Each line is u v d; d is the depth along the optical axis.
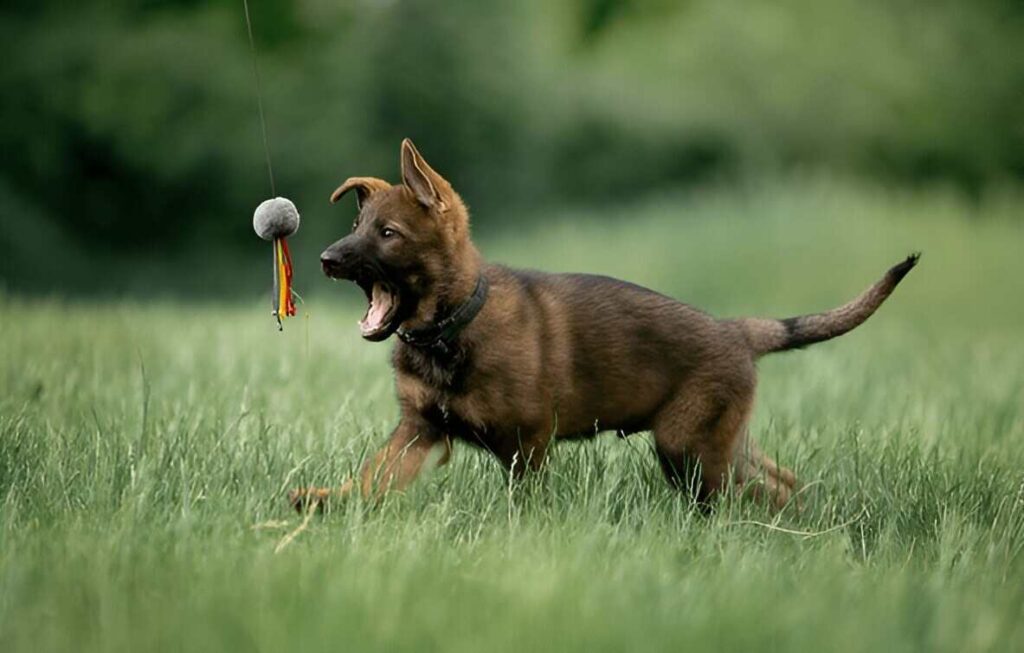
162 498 8.05
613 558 7.09
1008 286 32.97
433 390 8.55
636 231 38.72
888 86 53.69
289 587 6.05
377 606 5.84
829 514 8.71
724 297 33.19
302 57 50.38
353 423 9.92
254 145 47.69
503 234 47.03
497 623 5.71
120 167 46.75
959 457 9.91
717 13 55.19
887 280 9.28
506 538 7.48
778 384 14.20
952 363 16.66
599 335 8.91
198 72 47.34
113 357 13.06
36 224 44.81
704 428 9.09
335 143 48.66
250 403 10.69
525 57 52.31
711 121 52.50
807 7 55.00
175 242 47.81
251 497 7.97
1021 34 54.34
